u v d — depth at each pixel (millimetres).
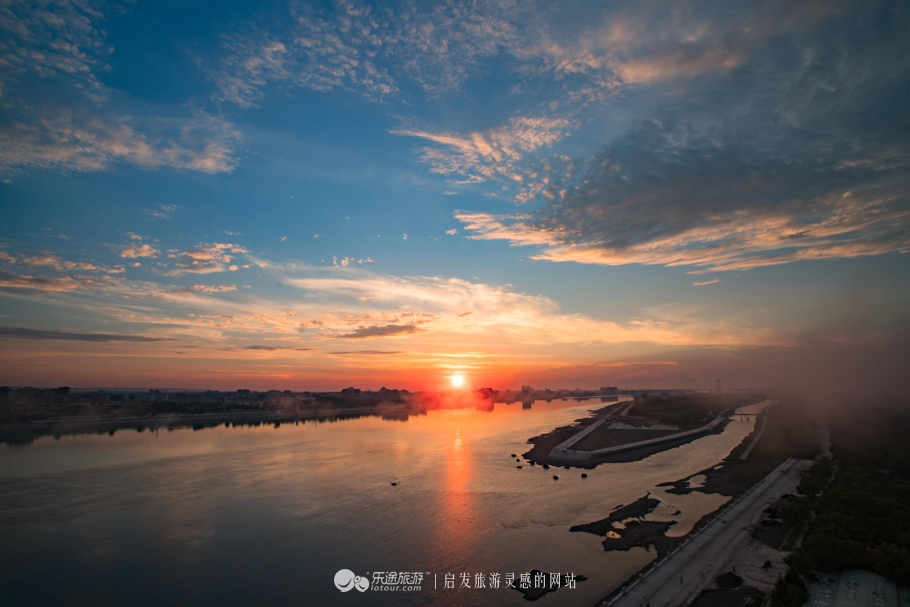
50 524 75062
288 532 71688
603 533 70812
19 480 105750
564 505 85188
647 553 63062
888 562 48938
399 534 70875
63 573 58031
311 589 54219
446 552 64125
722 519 72500
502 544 66750
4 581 56188
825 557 51656
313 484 101188
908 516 59469
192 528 73375
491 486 99938
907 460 98000
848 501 67688
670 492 94062
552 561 60938
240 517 78500
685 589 50438
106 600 51875
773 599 46438
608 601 48250
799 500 71875
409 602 51375
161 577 57031
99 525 74750
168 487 98438
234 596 52656
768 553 58781
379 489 96875
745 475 105375
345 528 73375
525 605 50500
